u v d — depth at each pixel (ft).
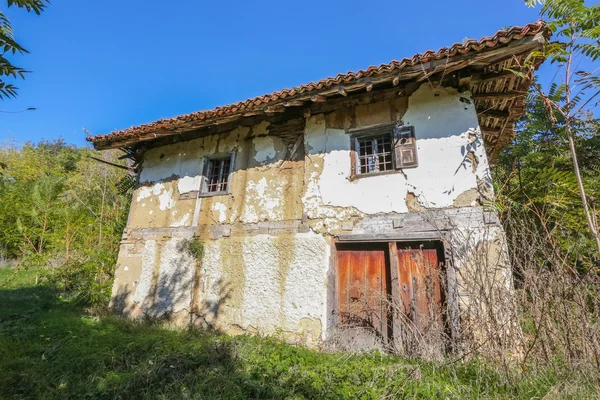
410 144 15.47
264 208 18.17
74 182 41.55
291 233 16.83
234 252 18.17
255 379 10.59
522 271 10.25
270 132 19.66
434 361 10.74
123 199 32.58
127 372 11.13
